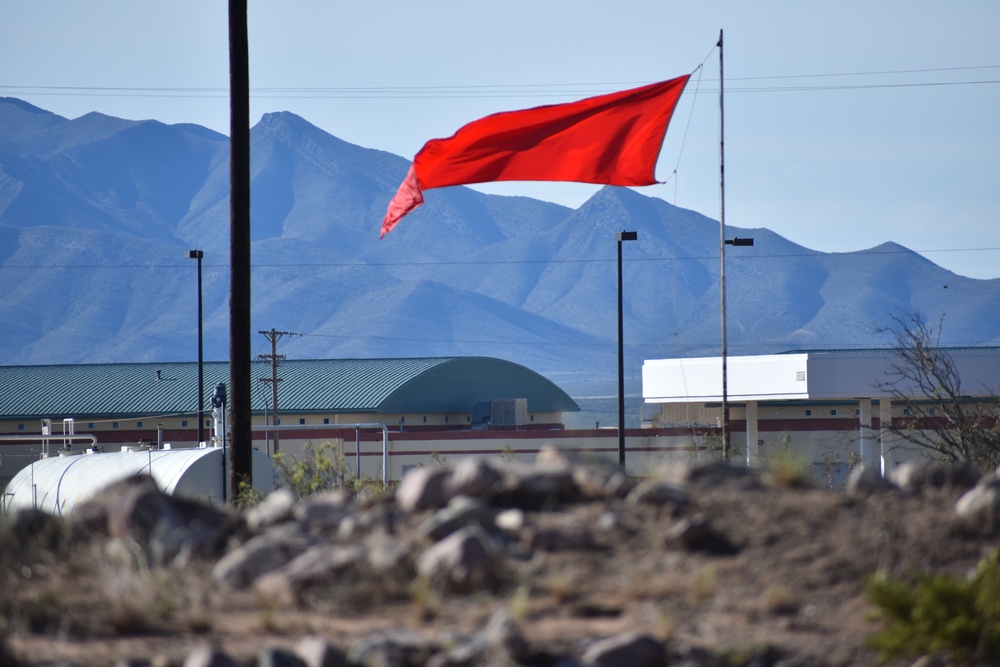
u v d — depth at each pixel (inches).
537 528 1550.2
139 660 1218.6
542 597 1413.6
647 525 1593.3
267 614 1339.8
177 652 1251.8
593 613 1379.2
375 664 1193.4
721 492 1688.0
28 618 1353.3
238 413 3122.5
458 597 1412.4
